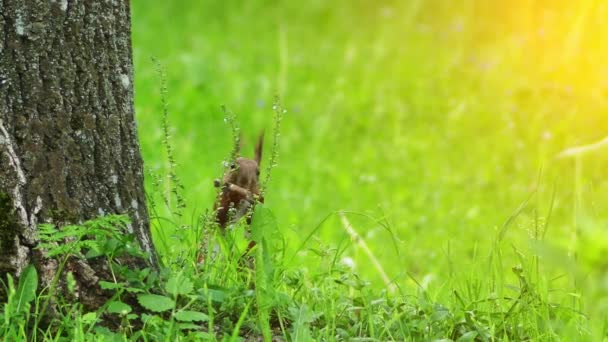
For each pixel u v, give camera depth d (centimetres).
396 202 1573
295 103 2147
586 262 625
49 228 723
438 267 1272
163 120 859
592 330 789
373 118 2053
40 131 749
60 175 754
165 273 775
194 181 1500
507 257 1191
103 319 745
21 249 734
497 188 1630
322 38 2834
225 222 843
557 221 1389
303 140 1908
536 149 1780
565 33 2216
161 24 2817
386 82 2319
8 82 742
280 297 765
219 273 820
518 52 2288
